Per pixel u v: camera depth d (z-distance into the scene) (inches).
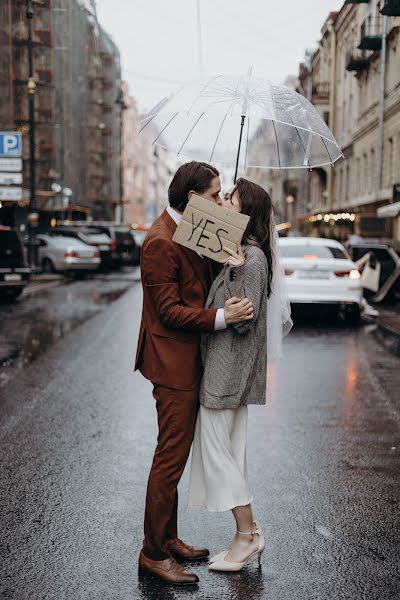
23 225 1337.4
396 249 707.4
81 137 1641.2
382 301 709.9
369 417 258.1
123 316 576.7
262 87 157.6
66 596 126.5
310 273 518.9
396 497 178.1
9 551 144.8
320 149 170.2
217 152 179.8
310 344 436.5
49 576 134.0
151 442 222.7
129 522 159.8
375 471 197.8
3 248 673.6
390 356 394.3
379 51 1230.3
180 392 130.6
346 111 1599.4
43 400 281.3
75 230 1218.0
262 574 136.0
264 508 169.6
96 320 549.6
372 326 529.3
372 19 1200.8
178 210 132.7
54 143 1467.8
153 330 131.7
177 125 181.3
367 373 343.3
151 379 131.6
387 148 1221.7
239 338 131.0
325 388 307.9
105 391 298.4
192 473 139.4
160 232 130.1
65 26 1195.3
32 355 389.1
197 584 131.8
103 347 418.0
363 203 1366.9
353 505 172.2
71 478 188.9
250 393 134.4
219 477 133.7
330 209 1793.8
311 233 1870.1
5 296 698.8
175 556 142.3
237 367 131.4
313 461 205.9
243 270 128.4
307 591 129.3
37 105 1318.9
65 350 406.6
